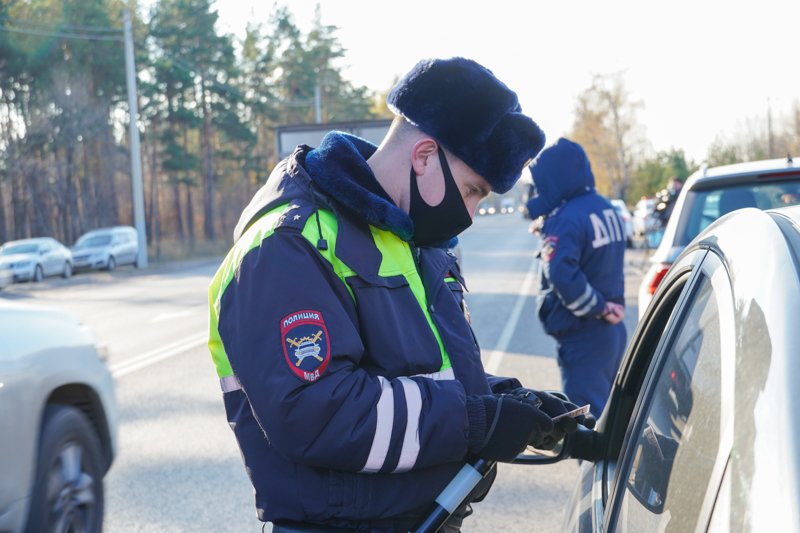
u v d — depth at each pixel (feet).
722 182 16.44
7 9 129.59
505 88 5.57
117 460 18.07
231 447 18.95
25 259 81.82
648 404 5.48
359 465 5.07
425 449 5.09
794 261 3.65
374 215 5.27
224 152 179.83
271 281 5.12
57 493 11.23
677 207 17.10
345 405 4.97
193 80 160.04
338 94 224.33
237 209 189.67
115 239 101.19
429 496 5.39
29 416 10.47
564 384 14.76
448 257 6.12
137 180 104.37
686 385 4.66
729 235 4.73
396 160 5.69
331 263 5.25
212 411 22.50
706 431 3.90
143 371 28.89
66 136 132.77
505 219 279.69
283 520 5.46
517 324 38.17
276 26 205.46
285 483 5.38
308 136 71.82
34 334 11.27
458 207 5.71
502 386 6.62
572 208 14.16
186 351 33.22
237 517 14.67
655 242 27.89
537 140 5.59
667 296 6.14
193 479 16.74
